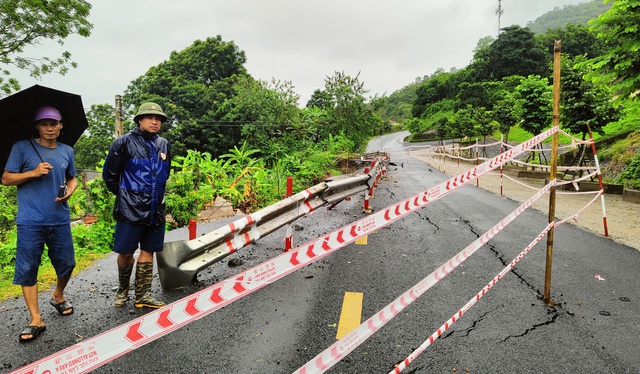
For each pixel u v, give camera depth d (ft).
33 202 10.84
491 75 242.99
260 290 13.88
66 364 4.94
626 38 26.94
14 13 57.93
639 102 31.17
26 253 10.74
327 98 108.27
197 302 6.25
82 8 64.59
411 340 10.30
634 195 33.68
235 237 15.52
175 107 114.52
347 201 34.01
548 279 12.42
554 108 11.75
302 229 23.22
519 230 22.52
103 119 126.62
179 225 30.30
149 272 12.84
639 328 10.96
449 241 20.24
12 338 10.66
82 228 24.52
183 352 9.94
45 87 10.81
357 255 17.84
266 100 94.32
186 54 146.30
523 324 11.17
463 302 12.63
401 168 78.23
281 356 9.71
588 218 26.12
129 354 9.83
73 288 14.55
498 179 54.75
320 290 13.83
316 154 69.46
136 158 11.98
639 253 18.04
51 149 11.30
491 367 9.09
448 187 9.91
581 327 11.00
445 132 175.52
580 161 48.55
